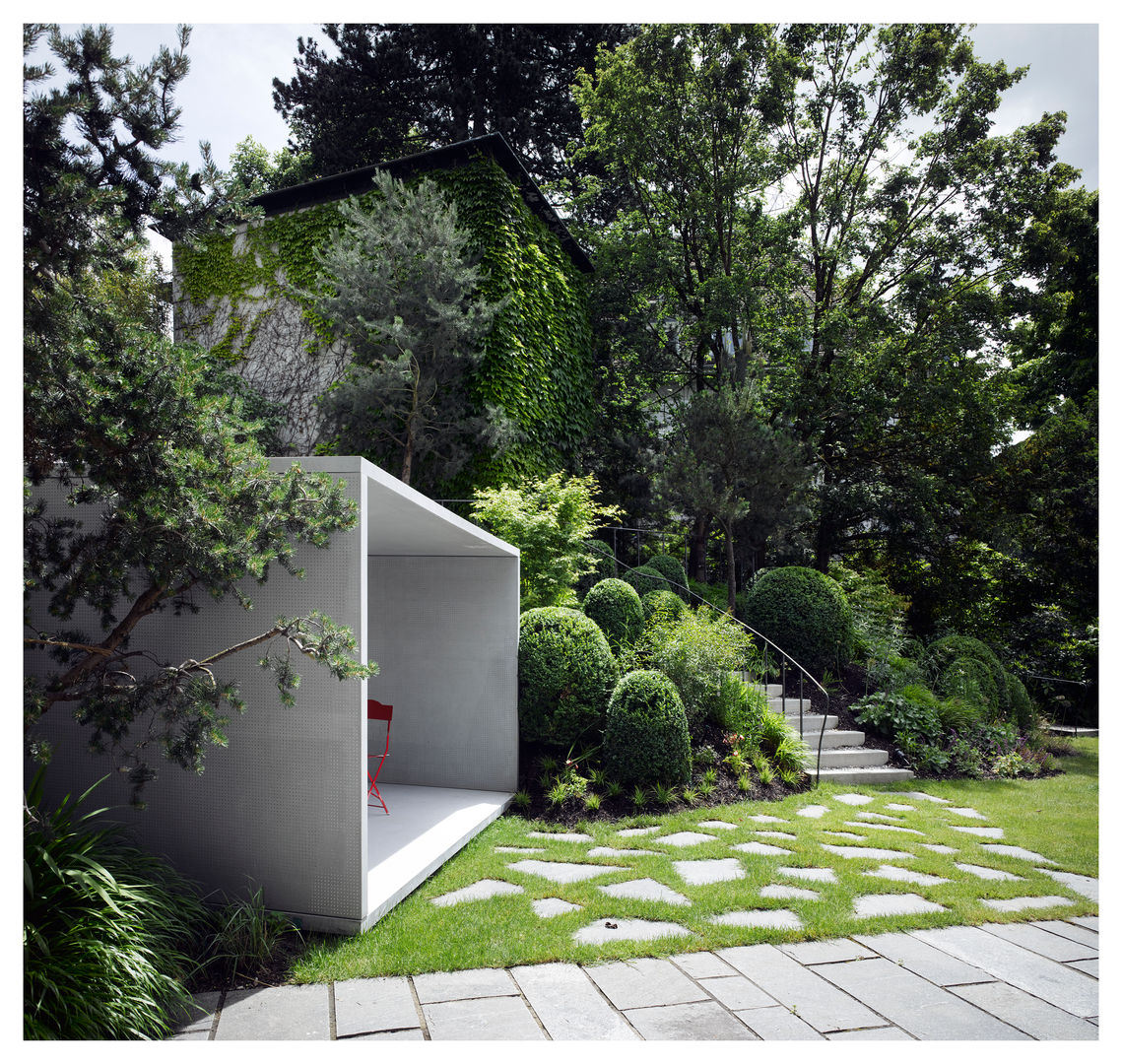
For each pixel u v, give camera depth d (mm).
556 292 13781
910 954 4043
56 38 3602
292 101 20234
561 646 7586
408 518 5477
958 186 14500
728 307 14266
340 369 12961
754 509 12586
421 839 5684
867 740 9531
